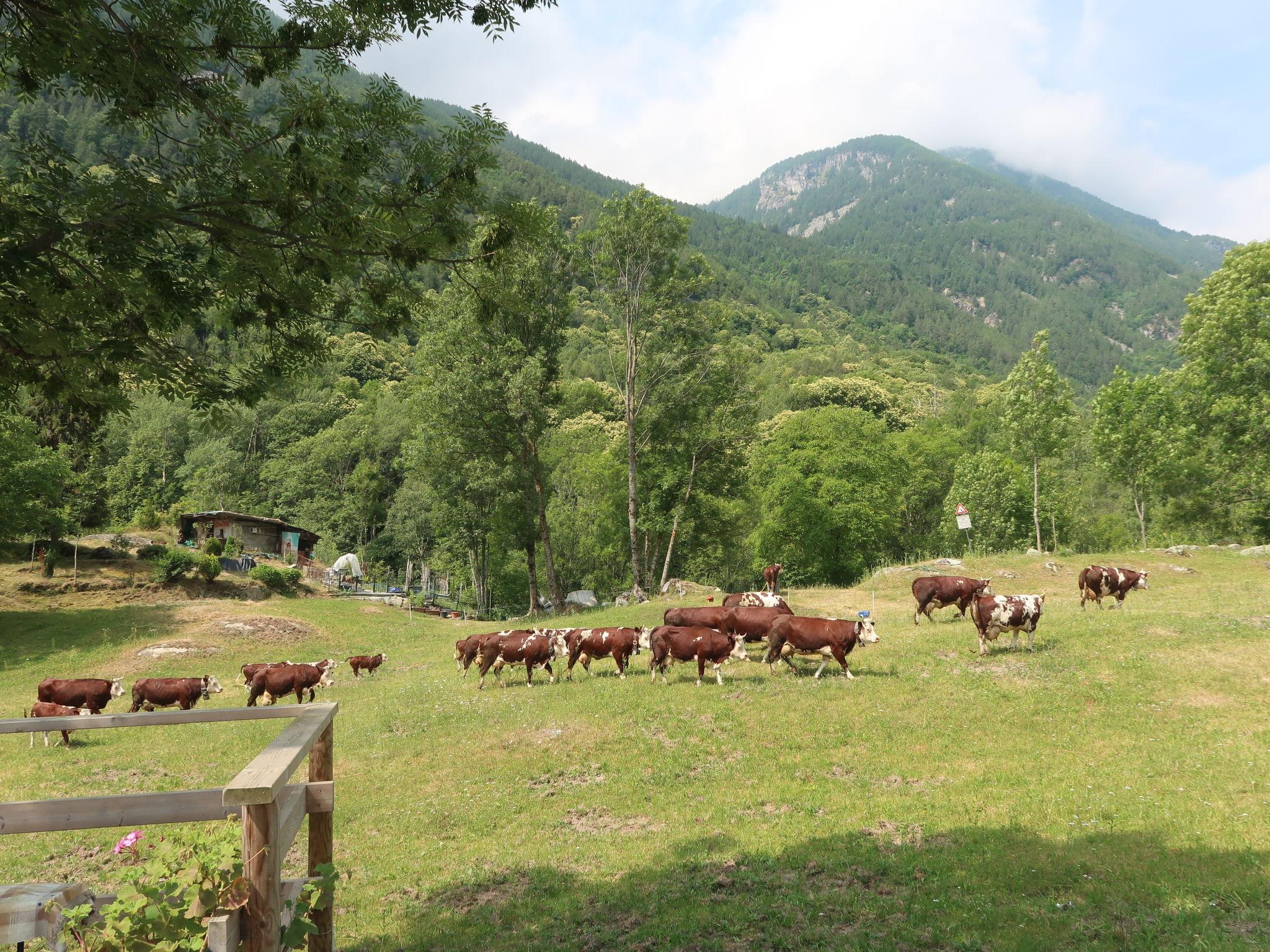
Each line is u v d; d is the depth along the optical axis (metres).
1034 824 10.79
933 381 183.38
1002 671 17.73
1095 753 13.51
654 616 29.44
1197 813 10.59
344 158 7.41
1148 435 46.31
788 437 59.62
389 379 124.19
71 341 7.10
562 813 12.76
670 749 14.95
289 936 4.50
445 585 83.56
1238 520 46.28
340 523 84.62
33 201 6.44
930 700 16.33
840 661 18.00
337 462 90.19
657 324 40.09
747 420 42.31
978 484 57.72
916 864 9.73
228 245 7.62
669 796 13.06
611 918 9.00
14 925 3.95
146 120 7.07
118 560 46.75
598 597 65.06
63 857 11.54
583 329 167.75
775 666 19.28
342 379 115.44
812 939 7.96
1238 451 42.72
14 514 38.19
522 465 40.78
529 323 38.38
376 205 7.46
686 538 46.50
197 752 17.53
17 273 6.24
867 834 11.03
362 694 23.36
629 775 13.97
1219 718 14.55
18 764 16.88
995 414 86.00
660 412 40.72
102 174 7.07
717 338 41.50
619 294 40.25
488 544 50.84
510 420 38.62
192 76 6.96
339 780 14.87
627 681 19.17
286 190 7.21
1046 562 35.62
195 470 86.69
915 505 71.69
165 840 4.43
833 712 15.99
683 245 39.97
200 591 44.75
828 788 12.93
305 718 5.40
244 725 21.12
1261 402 40.62
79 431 56.81
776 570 33.69
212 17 6.79
